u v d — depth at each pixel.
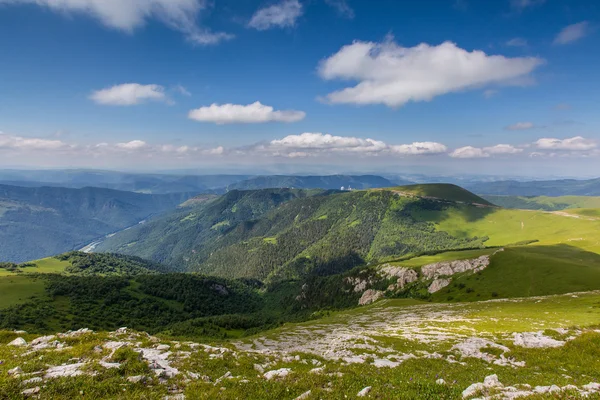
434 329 67.75
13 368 18.19
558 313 78.81
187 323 194.88
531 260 177.50
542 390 16.03
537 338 38.53
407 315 117.50
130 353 21.12
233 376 21.72
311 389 17.17
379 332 69.25
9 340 28.33
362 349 40.22
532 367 28.58
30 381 15.97
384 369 27.84
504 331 59.31
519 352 33.22
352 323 116.06
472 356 34.91
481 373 26.78
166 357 24.62
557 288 144.38
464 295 172.25
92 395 15.38
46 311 198.00
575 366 27.17
